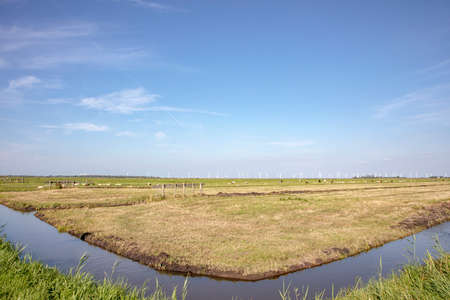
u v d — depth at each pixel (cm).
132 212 2644
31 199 3691
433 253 1416
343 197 4059
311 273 1212
